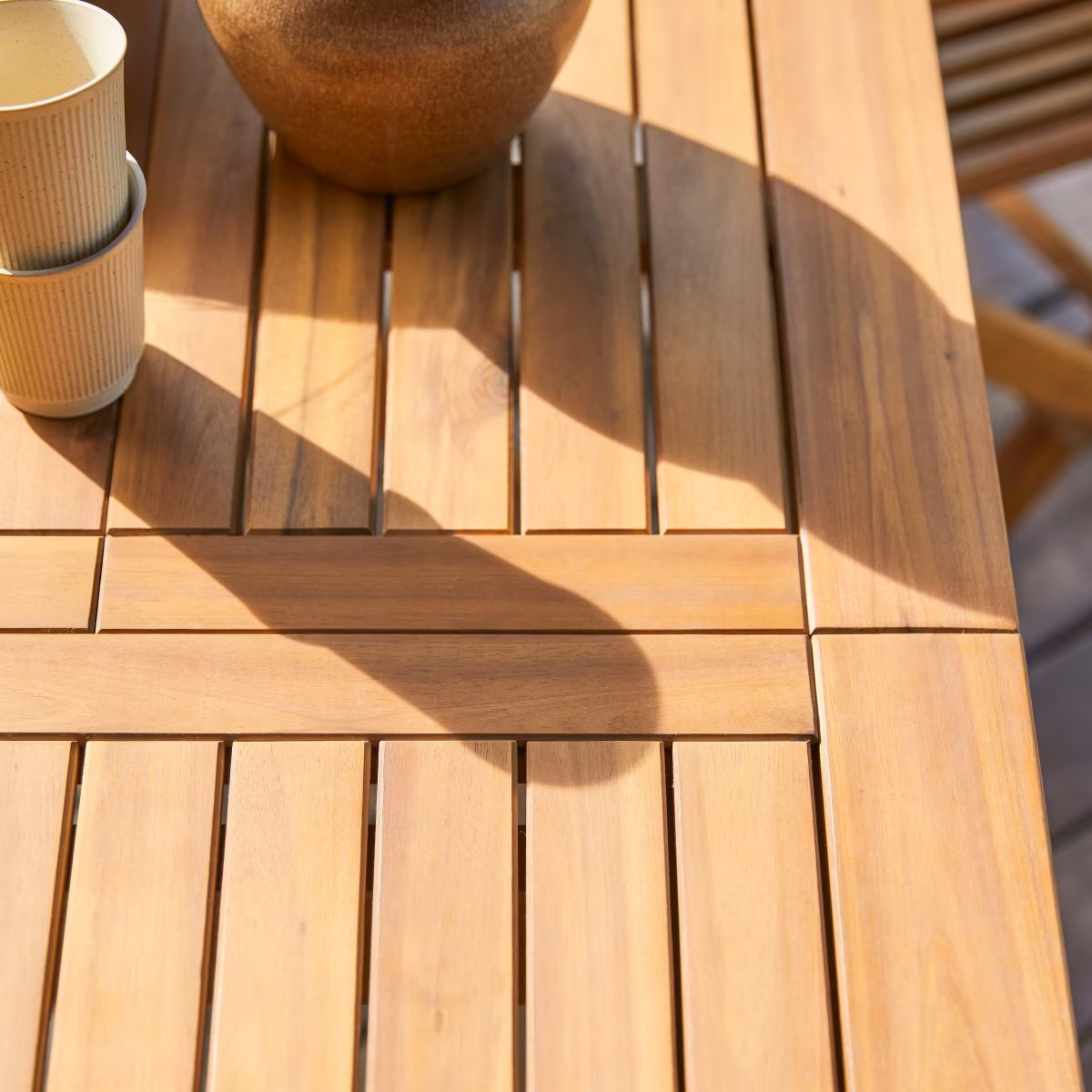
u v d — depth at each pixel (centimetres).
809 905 54
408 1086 51
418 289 68
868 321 68
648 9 78
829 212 71
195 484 62
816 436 65
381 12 58
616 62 76
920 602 61
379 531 68
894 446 64
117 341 60
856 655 59
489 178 72
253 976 52
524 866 58
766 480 64
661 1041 52
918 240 70
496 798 56
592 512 62
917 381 66
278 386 65
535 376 66
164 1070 51
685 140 74
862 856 56
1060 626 137
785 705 58
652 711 58
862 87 75
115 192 55
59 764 56
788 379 67
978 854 56
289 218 70
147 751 56
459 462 63
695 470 64
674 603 60
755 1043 52
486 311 68
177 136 72
